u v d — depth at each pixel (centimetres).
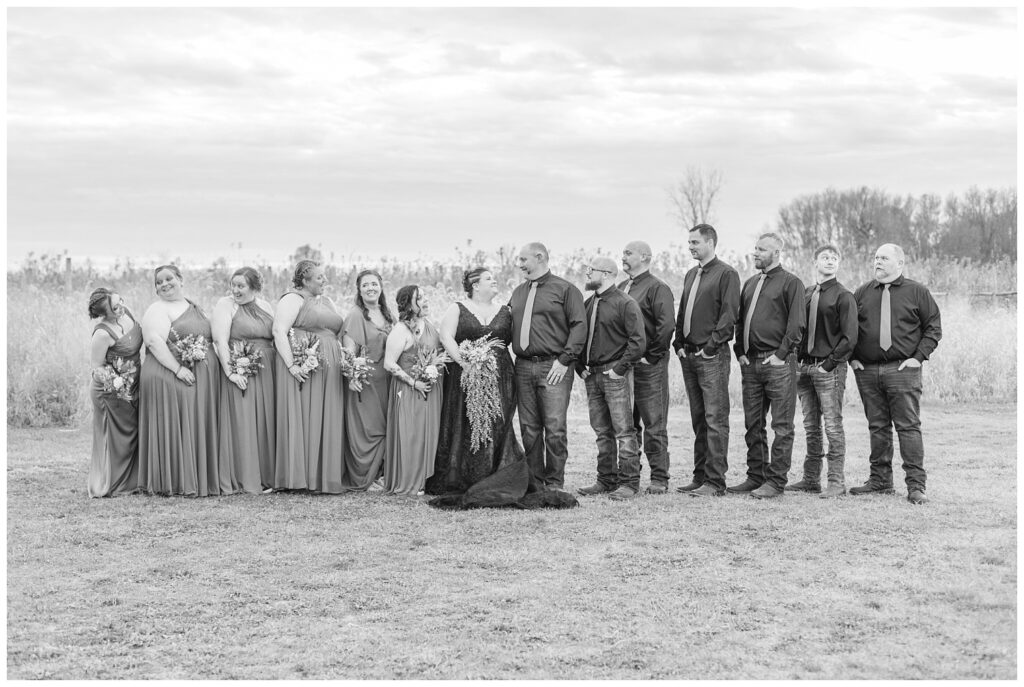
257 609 583
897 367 868
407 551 707
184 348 880
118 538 743
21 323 1513
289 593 612
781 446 877
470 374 889
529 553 699
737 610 578
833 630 545
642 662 499
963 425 1312
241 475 898
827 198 3634
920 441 870
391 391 905
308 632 544
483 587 623
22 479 962
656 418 905
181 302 899
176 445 882
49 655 513
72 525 780
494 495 849
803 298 870
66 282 1798
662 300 892
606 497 888
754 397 902
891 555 693
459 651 515
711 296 886
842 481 893
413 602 594
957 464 1038
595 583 630
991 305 2052
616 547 715
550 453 899
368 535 752
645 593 609
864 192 3594
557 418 892
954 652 513
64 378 1388
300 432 891
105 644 528
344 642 529
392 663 499
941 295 2080
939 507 836
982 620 561
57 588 623
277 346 891
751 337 884
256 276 904
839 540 733
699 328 891
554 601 595
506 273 1861
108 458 891
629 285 923
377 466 916
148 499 875
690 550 706
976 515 809
